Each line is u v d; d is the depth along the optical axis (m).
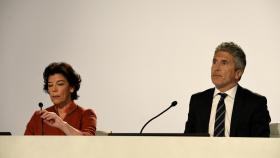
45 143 3.12
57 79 4.99
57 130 4.86
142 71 6.49
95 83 6.57
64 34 6.74
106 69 6.58
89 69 6.61
